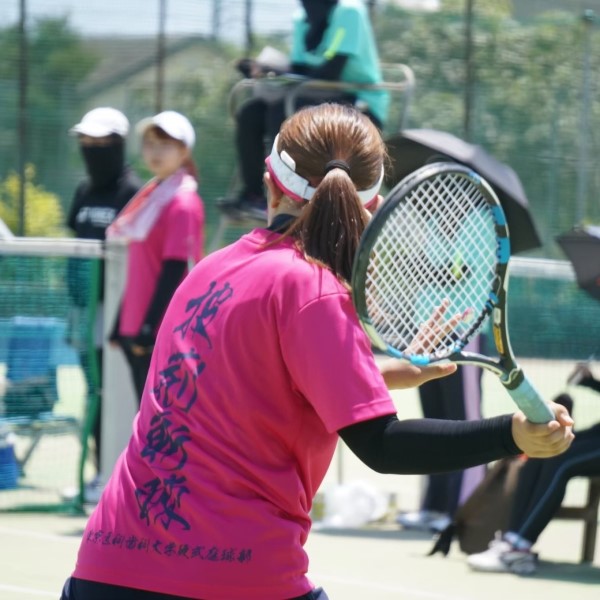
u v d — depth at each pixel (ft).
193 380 20.80
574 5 151.53
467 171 20.99
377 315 20.70
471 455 19.12
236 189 73.26
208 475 20.52
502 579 48.44
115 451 60.70
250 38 142.92
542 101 141.90
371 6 140.15
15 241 58.39
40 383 62.23
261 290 20.40
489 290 21.67
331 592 45.57
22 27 142.61
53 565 49.47
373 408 19.49
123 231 58.03
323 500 59.57
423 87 140.26
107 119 62.75
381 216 19.54
